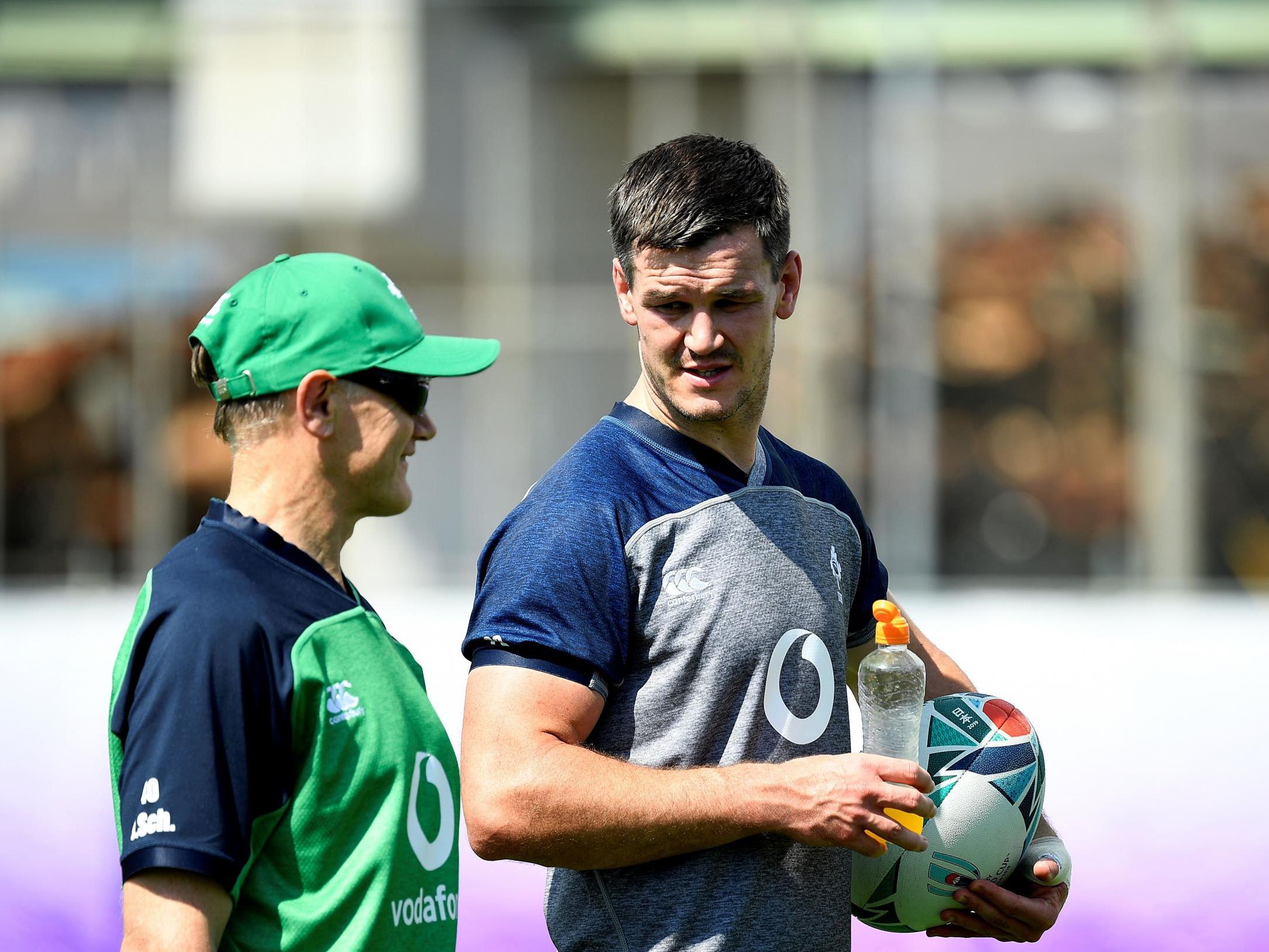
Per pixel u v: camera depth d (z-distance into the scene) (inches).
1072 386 1012.5
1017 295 1002.1
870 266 992.2
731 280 286.0
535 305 956.6
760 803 274.2
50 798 671.1
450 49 952.9
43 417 968.9
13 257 975.6
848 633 343.6
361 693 274.4
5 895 649.6
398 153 956.6
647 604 291.3
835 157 986.7
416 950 276.5
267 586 270.5
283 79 960.9
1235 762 657.6
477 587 307.4
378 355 288.0
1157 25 997.8
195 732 251.4
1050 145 1004.6
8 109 978.1
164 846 245.3
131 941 245.8
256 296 285.6
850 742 309.1
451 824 291.6
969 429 1000.9
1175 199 1007.0
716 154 292.0
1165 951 623.8
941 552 1005.2
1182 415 1008.9
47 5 971.3
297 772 266.4
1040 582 1006.4
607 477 295.1
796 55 972.6
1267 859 635.5
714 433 305.0
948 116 1001.5
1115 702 678.5
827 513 323.3
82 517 965.2
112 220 975.0
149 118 973.8
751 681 292.7
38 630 725.9
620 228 296.7
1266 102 997.2
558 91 960.3
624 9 960.3
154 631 260.7
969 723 323.3
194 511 972.6
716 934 285.6
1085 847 646.5
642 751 290.5
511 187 957.8
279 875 264.7
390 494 295.7
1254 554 999.0
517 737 274.1
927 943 573.6
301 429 283.6
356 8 952.3
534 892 606.2
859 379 991.0
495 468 951.6
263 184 964.6
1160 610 747.4
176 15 967.6
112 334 973.2
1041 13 994.7
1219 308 1011.3
